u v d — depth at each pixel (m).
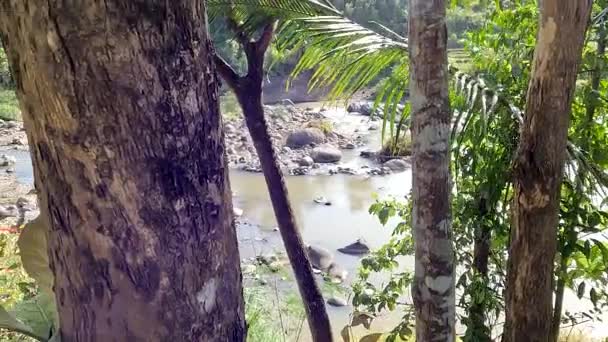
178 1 0.96
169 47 0.95
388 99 2.97
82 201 0.99
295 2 2.84
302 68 3.15
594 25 3.00
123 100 0.94
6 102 15.94
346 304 6.00
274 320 4.68
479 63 3.34
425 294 2.04
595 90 2.95
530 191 2.35
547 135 2.27
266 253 7.59
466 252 3.39
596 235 3.62
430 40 1.88
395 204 3.79
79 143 0.96
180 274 1.03
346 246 7.98
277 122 15.91
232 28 2.96
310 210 9.66
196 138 1.01
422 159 1.96
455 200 3.18
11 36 0.96
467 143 3.13
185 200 1.01
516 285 2.51
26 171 11.54
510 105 2.76
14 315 1.32
